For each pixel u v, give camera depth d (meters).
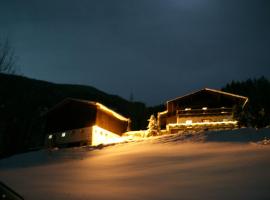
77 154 25.91
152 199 9.18
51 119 42.69
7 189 6.35
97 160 20.73
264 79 70.44
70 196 9.97
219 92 39.06
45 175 16.02
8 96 42.94
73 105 40.97
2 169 21.58
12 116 43.53
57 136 40.91
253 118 30.52
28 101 47.44
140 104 80.12
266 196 8.49
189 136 25.70
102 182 12.49
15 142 42.72
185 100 40.72
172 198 9.18
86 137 38.06
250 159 14.02
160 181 11.74
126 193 10.08
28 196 10.24
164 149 21.44
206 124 36.69
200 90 39.81
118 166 16.89
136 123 65.75
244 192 9.08
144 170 14.61
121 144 27.95
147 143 25.97
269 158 13.71
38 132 45.66
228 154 16.25
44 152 29.50
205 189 9.89
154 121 39.09
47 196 10.12
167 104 41.22
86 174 15.24
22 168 21.02
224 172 12.05
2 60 30.12
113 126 41.12
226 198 8.69
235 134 23.31
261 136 21.38
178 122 39.19
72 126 40.03
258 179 10.38
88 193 10.33
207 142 21.94
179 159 16.70
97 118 38.44
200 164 14.38
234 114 35.72
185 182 11.16
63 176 15.21
